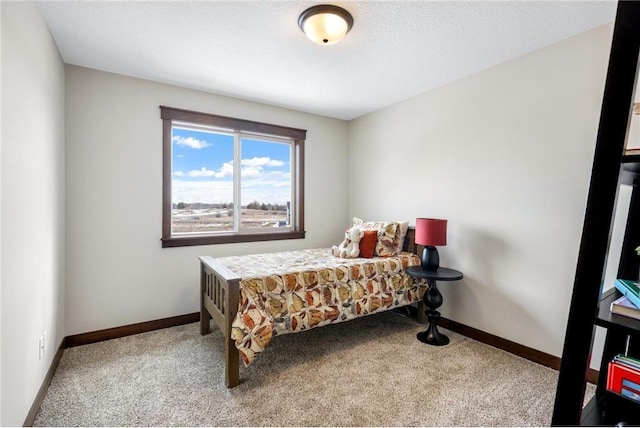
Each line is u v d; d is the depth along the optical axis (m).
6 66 1.33
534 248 2.33
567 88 2.15
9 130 1.36
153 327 2.88
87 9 1.83
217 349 2.47
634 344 1.26
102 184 2.66
